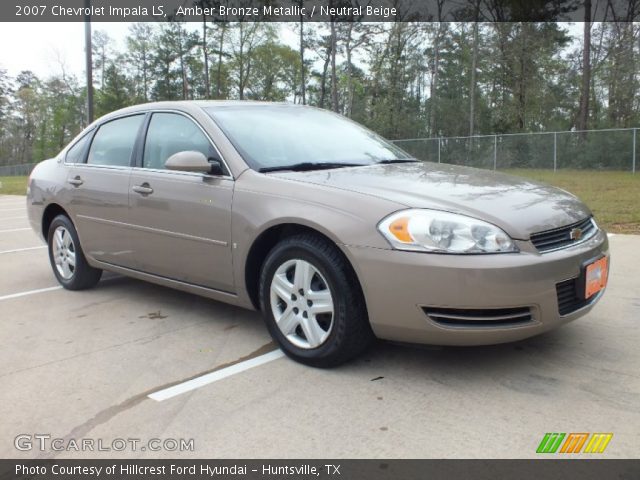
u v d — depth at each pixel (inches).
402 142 973.2
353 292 120.9
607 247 136.8
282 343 135.3
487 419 103.7
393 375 124.3
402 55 1596.9
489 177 145.8
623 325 151.3
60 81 2672.2
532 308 114.1
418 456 92.5
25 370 134.9
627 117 1378.0
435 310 113.1
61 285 220.7
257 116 167.0
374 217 118.1
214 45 2068.2
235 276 143.8
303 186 131.9
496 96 1455.5
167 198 158.7
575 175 775.7
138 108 185.5
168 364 135.9
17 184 1135.0
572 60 1502.2
